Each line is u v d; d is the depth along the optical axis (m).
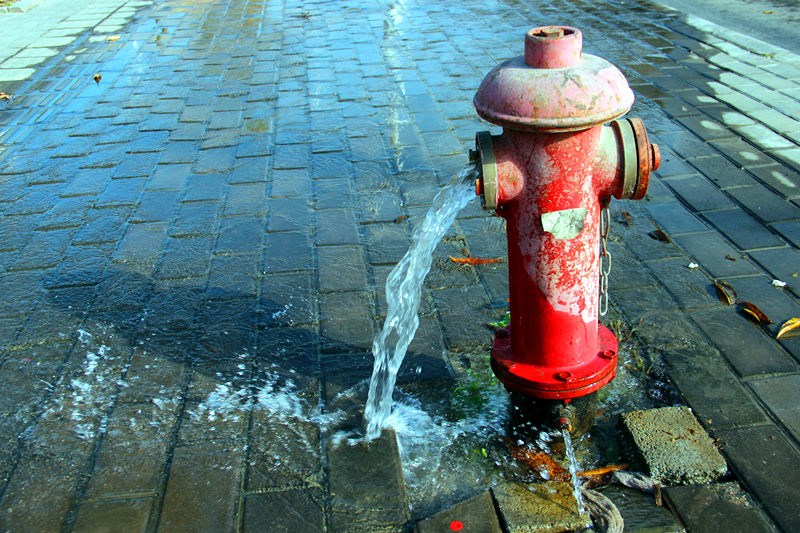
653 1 9.94
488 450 2.67
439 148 5.56
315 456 2.63
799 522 2.21
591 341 2.44
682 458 2.46
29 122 6.51
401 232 4.35
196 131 6.13
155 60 8.38
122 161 5.56
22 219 4.67
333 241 4.27
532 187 2.13
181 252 4.20
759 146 5.21
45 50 9.02
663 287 3.61
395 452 2.63
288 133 5.99
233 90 7.17
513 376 2.45
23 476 2.56
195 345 3.33
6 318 3.58
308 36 9.17
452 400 2.93
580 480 2.49
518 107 1.96
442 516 2.31
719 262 3.80
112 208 4.79
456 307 3.56
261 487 2.49
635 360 3.08
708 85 6.55
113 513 2.38
